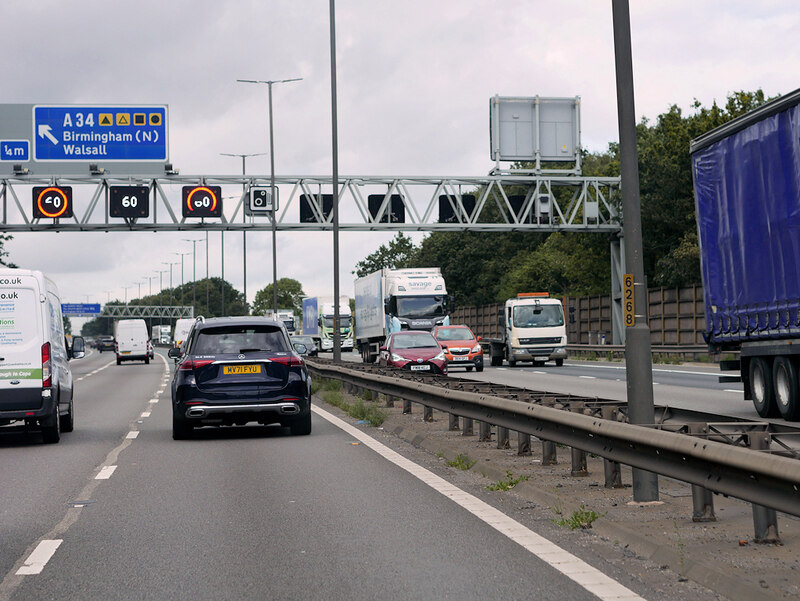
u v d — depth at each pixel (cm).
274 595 678
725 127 1997
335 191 3750
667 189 6825
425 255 11669
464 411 1545
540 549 803
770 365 1952
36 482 1248
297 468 1342
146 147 4950
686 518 871
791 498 620
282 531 903
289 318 10994
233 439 1764
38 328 1694
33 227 5103
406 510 1000
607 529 850
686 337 4712
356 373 2545
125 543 862
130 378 4694
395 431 1839
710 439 816
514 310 5012
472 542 837
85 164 4950
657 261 6850
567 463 1273
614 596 652
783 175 1784
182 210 5278
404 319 5006
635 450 866
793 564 685
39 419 1698
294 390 1744
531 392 1410
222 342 1750
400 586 695
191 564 776
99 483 1232
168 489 1173
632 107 992
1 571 760
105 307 19300
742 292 1967
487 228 5550
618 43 998
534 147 5522
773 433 841
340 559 784
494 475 1211
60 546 852
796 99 1719
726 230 2027
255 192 5406
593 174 9631
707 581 670
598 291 8100
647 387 979
